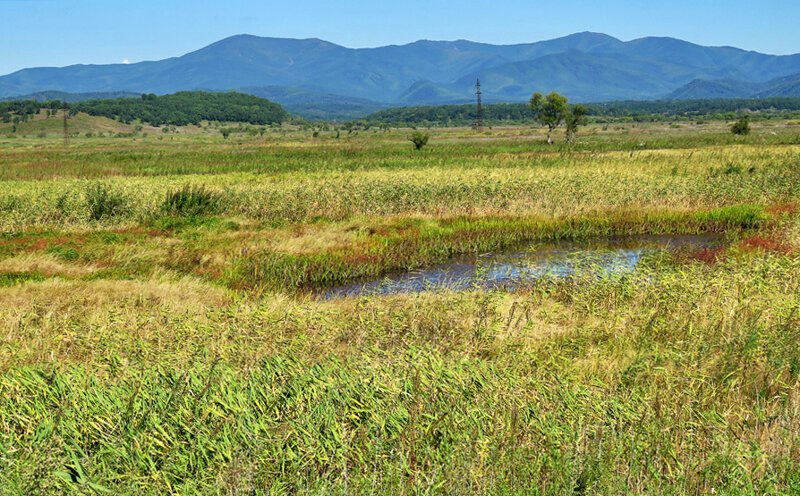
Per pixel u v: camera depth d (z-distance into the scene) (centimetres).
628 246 2384
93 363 927
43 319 1243
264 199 2961
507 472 650
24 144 13538
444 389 806
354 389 788
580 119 8844
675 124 17800
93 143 13862
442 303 1387
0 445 644
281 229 2508
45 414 720
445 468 650
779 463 662
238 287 1833
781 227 2273
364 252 2181
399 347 1037
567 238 2542
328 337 1100
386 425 734
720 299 1266
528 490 622
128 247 2147
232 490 616
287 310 1265
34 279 1731
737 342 1017
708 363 957
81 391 755
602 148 6869
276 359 876
